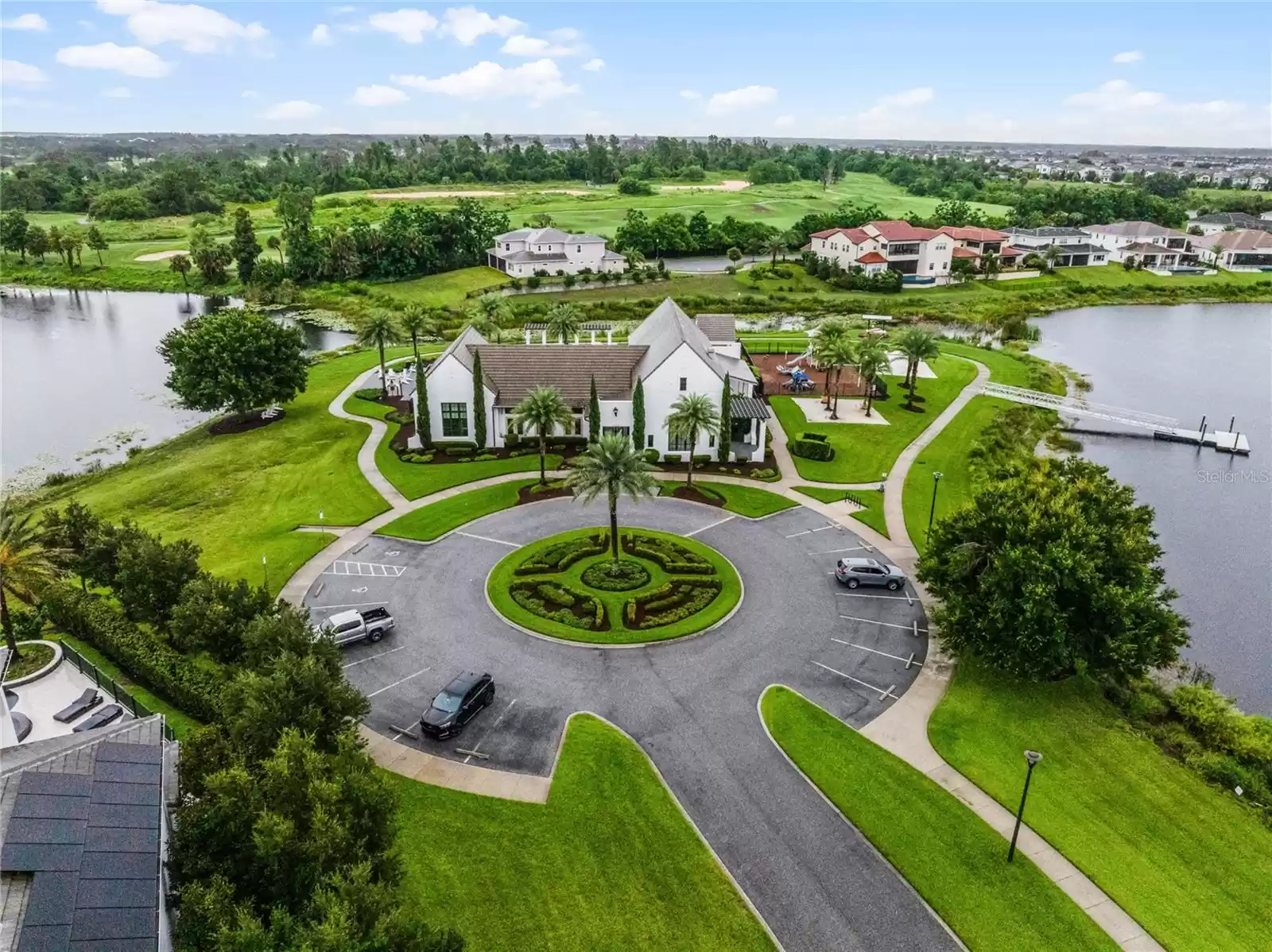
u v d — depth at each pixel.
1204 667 50.03
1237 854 34.25
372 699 41.91
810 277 173.50
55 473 77.38
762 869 32.56
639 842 33.50
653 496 53.25
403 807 34.84
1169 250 195.12
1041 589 40.31
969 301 158.50
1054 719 41.72
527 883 31.52
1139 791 37.38
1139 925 30.86
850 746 39.25
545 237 177.00
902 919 30.70
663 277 171.50
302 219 180.00
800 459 76.12
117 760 27.23
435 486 69.12
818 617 50.16
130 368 113.81
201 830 26.98
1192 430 92.62
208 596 40.59
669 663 45.38
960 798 36.53
